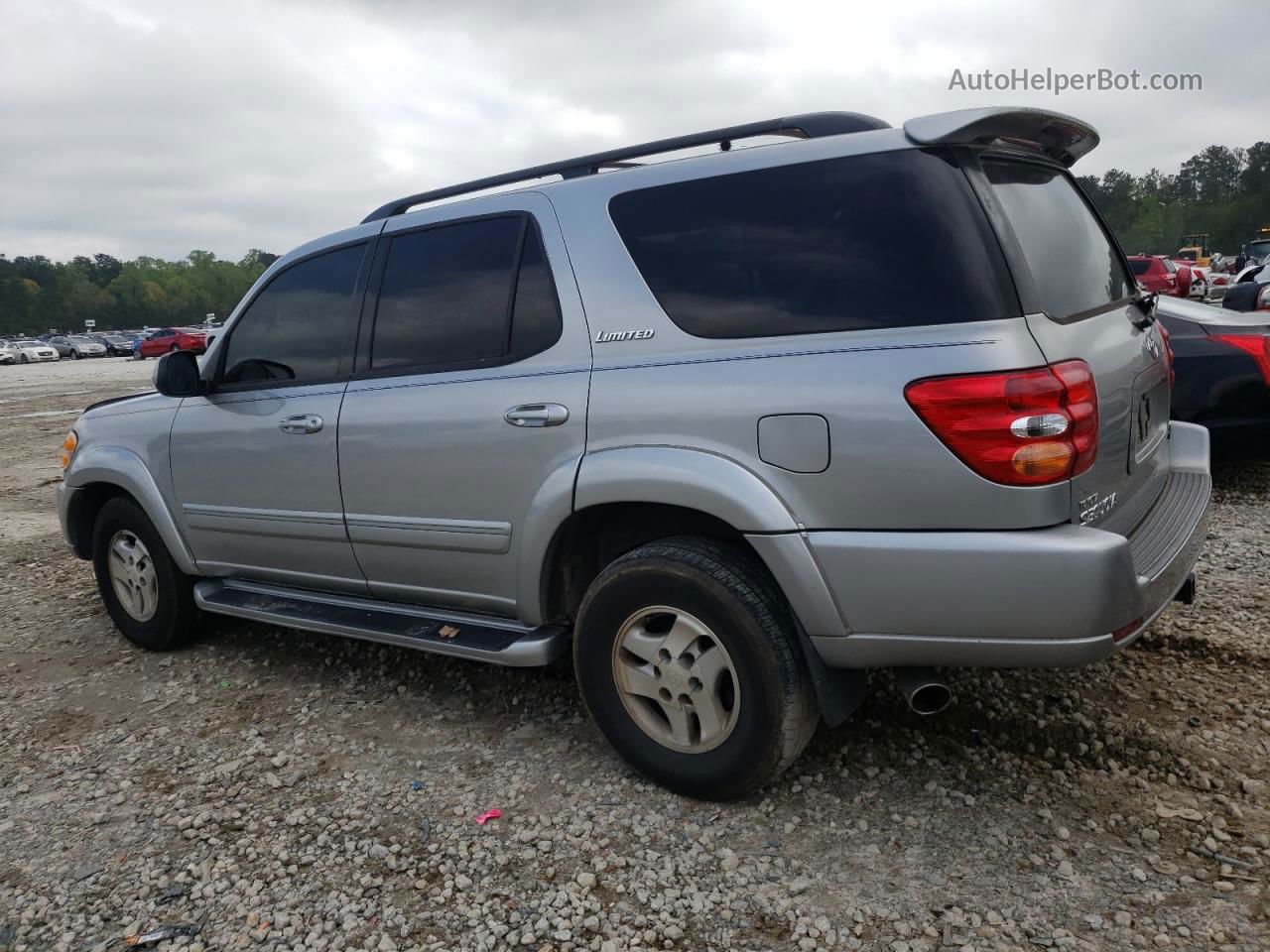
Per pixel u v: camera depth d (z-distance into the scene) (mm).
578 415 2877
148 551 4371
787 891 2430
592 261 2957
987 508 2307
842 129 2783
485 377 3133
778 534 2525
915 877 2447
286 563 3906
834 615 2516
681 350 2744
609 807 2861
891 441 2375
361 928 2406
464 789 3033
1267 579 4309
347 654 4301
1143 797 2721
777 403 2527
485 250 3252
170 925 2467
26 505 8766
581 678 2988
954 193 2439
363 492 3479
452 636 3295
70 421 15516
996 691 3377
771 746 2641
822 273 2553
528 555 3031
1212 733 3025
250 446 3834
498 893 2506
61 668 4410
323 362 3678
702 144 3029
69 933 2467
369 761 3273
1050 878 2406
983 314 2334
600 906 2424
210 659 4363
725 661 2682
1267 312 6273
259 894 2564
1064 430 2309
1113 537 2287
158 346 41312
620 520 3076
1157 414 3209
